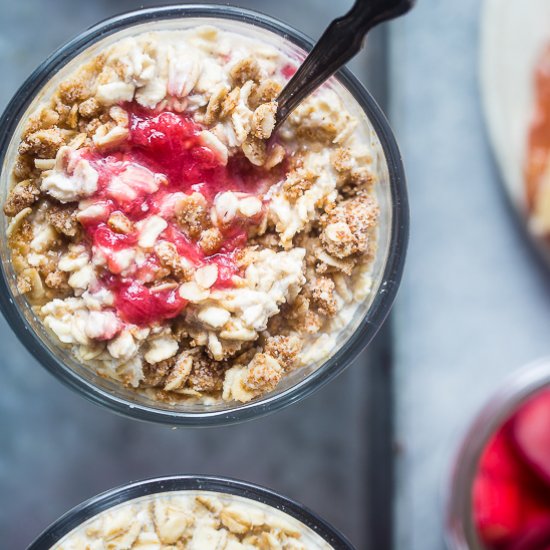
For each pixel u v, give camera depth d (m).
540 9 0.42
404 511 0.43
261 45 0.36
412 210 0.43
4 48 0.41
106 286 0.35
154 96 0.35
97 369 0.35
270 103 0.35
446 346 0.43
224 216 0.35
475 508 0.41
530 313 0.43
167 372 0.35
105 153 0.35
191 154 0.35
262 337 0.35
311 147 0.35
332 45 0.34
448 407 0.43
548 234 0.43
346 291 0.36
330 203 0.35
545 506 0.41
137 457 0.42
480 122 0.43
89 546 0.36
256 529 0.37
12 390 0.42
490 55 0.42
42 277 0.35
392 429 0.43
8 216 0.35
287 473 0.42
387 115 0.42
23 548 0.42
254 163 0.35
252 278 0.35
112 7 0.42
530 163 0.43
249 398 0.35
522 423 0.41
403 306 0.43
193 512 0.37
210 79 0.35
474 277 0.43
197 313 0.35
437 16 0.43
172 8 0.36
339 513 0.42
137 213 0.35
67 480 0.42
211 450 0.42
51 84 0.36
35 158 0.35
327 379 0.37
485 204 0.43
